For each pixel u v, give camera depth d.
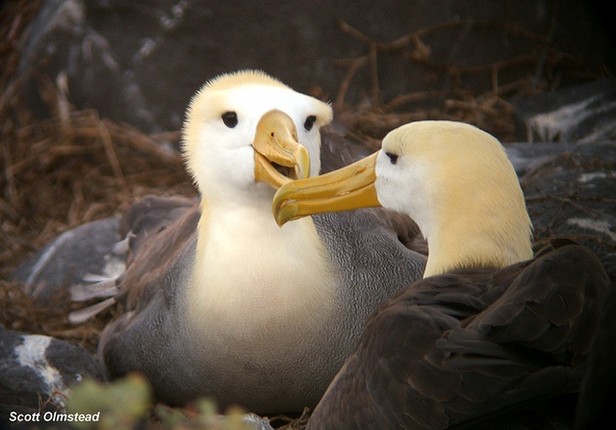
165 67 18.81
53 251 15.77
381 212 12.78
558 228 13.50
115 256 15.31
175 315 11.83
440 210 9.94
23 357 12.53
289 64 18.72
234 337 11.41
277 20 18.69
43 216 17.98
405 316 8.77
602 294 8.41
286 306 11.34
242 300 11.37
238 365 11.51
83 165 18.59
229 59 18.77
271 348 11.43
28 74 19.17
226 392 11.73
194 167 11.58
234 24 18.72
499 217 9.77
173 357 11.86
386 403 8.66
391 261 12.04
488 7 18.78
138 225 14.44
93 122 18.83
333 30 18.75
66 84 19.05
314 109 11.30
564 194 14.00
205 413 8.19
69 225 17.47
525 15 18.81
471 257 9.77
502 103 18.50
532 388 8.06
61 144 18.70
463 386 8.20
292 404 11.84
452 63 18.78
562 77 18.80
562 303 8.27
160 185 18.20
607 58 18.95
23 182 18.45
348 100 18.69
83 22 19.09
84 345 14.38
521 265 9.09
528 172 14.88
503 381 8.11
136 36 18.94
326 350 11.55
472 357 8.18
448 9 18.78
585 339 8.24
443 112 18.58
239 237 11.38
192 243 12.09
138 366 12.16
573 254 8.56
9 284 15.42
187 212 13.48
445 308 8.77
